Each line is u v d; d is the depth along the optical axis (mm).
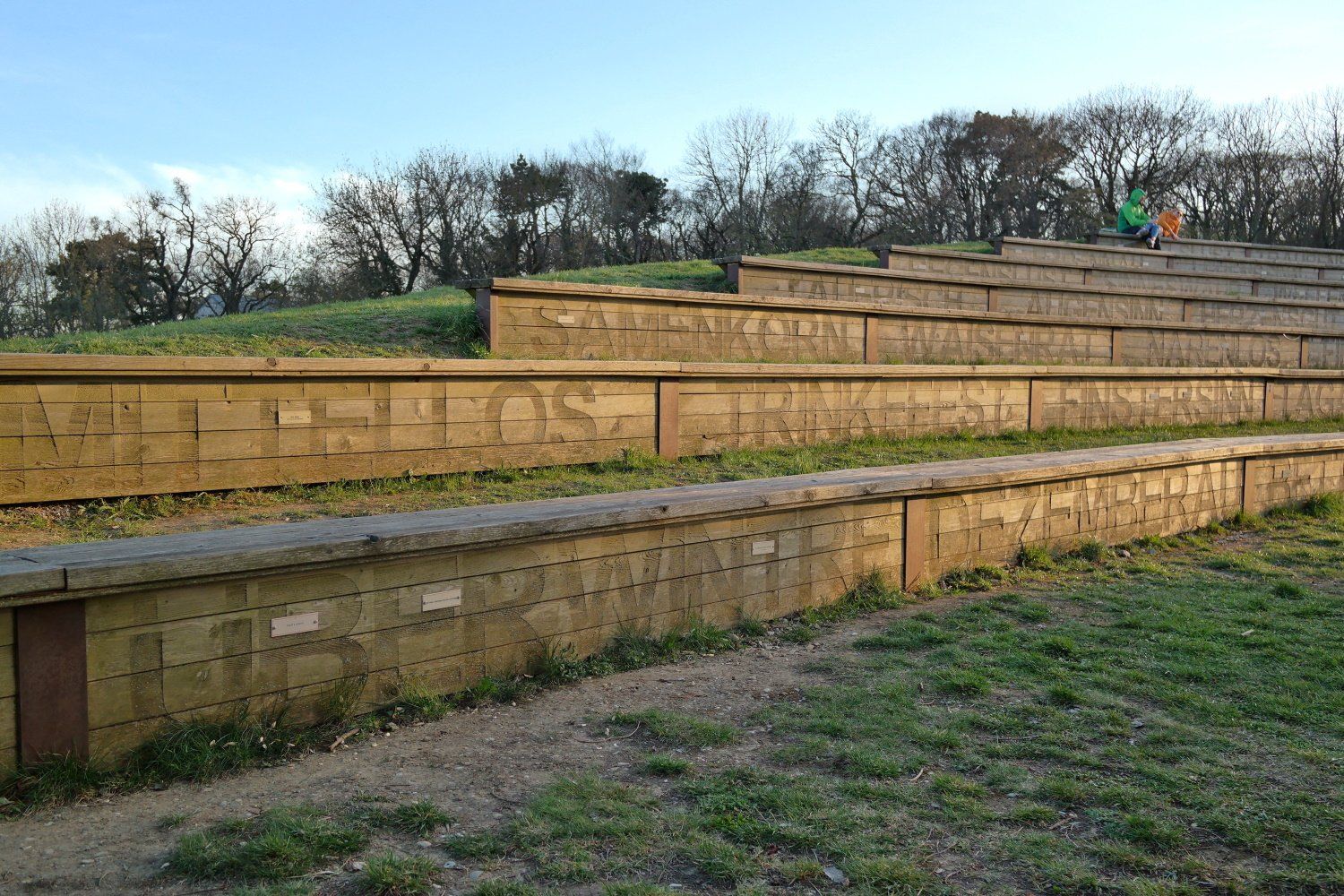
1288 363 23234
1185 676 5984
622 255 59062
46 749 4262
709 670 6285
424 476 9922
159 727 4598
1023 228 68000
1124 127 65562
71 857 3715
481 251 55875
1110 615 7605
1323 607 7691
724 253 60312
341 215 53500
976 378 14680
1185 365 21438
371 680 5344
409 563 5480
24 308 49875
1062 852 3793
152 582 4492
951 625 7277
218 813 4125
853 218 65562
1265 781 4438
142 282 53344
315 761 4754
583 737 5098
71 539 7324
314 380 9234
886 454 12570
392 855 3703
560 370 10719
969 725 5176
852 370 13203
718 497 7066
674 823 4043
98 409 8180
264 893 3434
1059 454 10938
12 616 4168
